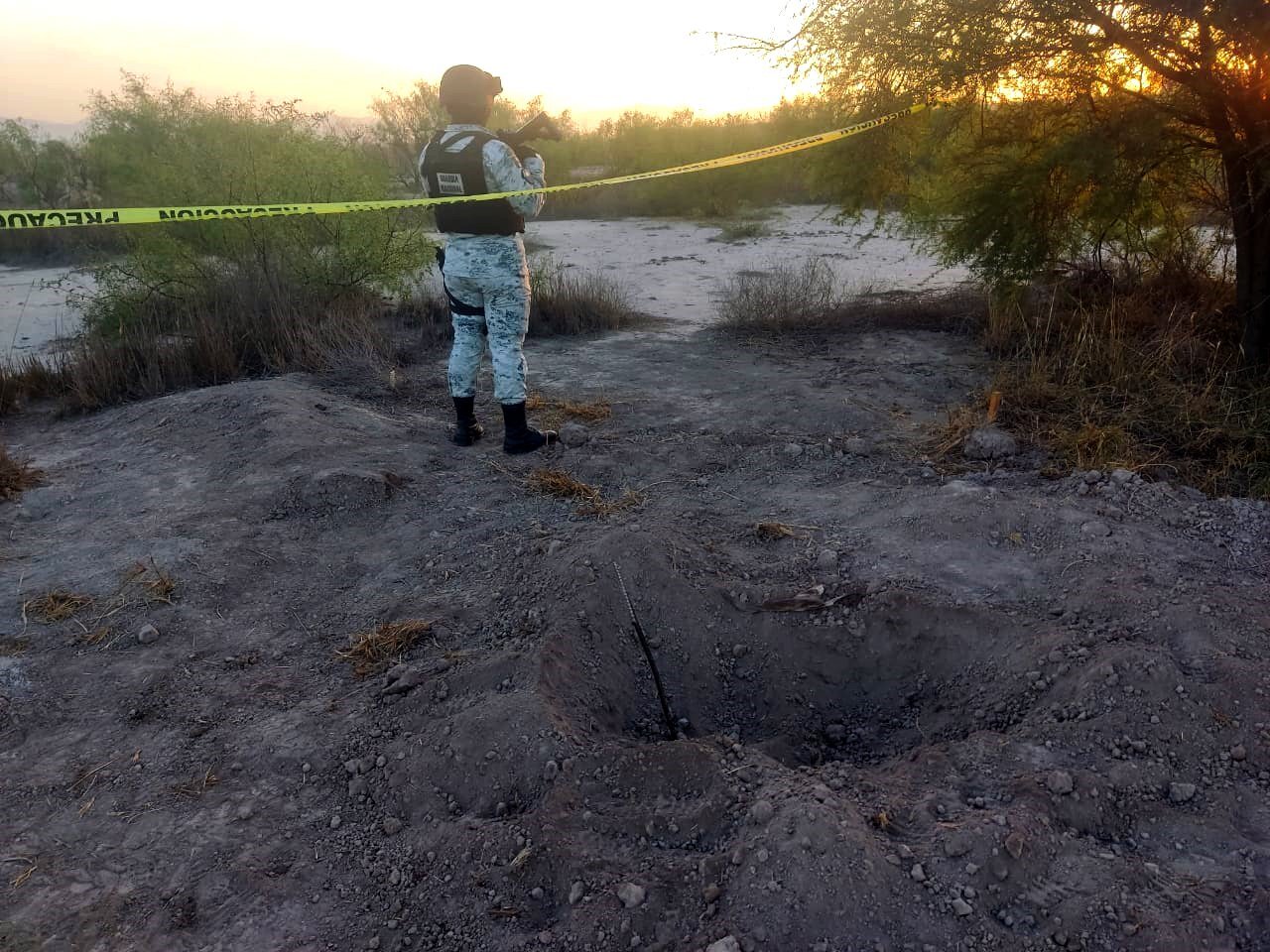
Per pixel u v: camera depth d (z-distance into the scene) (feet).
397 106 58.95
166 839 8.23
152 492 15.93
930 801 7.75
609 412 19.38
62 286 40.57
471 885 7.46
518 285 16.42
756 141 61.77
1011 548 12.11
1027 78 19.27
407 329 28.55
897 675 10.61
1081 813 7.63
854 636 10.80
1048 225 21.59
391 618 11.64
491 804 8.37
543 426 18.54
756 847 7.12
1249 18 14.69
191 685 10.46
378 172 37.24
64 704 10.20
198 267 28.32
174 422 19.45
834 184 24.44
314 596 12.47
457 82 15.88
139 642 11.33
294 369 23.52
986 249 22.41
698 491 15.01
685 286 36.04
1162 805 7.84
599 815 7.99
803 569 11.93
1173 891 6.92
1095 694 8.86
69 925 7.32
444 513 14.65
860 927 6.60
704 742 8.66
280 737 9.48
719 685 10.65
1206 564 11.51
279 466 16.29
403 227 30.17
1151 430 15.92
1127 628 9.96
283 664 10.91
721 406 19.62
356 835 8.24
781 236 48.21
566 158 67.00
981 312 25.26
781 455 16.35
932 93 19.52
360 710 9.84
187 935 7.24
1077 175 18.70
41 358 27.32
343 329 24.67
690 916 6.86
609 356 24.63
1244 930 6.62
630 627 10.88
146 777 9.02
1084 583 10.90
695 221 56.39
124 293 29.14
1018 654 9.89
